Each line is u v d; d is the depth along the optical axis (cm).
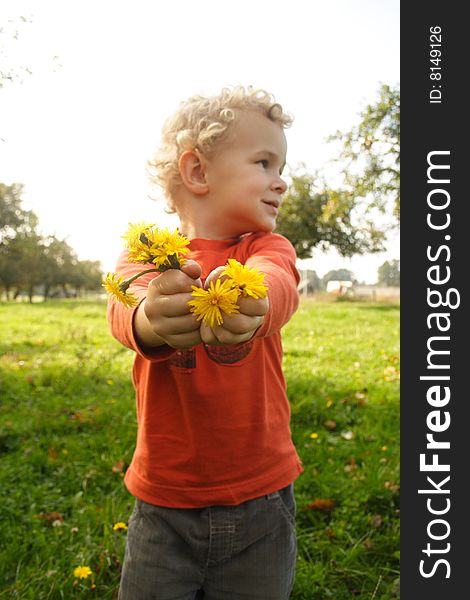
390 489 265
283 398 153
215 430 139
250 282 77
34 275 4188
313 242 2198
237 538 139
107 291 90
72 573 205
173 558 140
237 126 142
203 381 138
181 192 154
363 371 543
